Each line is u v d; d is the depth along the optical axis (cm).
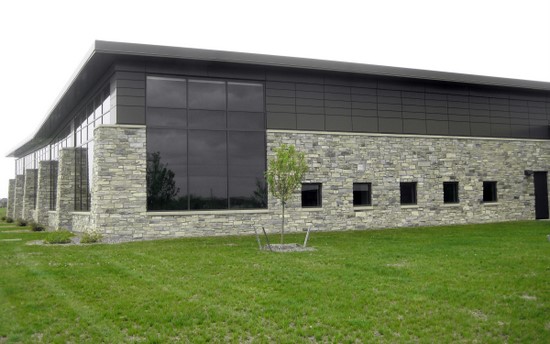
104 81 2197
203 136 2131
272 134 2236
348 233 2186
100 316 870
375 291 1019
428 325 812
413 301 940
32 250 1703
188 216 2081
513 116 2861
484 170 2739
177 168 2080
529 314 852
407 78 2495
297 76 2308
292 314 871
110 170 1980
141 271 1253
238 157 2181
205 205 2114
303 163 1745
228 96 2186
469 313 871
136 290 1048
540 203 2916
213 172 2136
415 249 1598
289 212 2248
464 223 2655
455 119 2675
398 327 803
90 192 2359
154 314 874
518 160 2855
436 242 1795
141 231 2008
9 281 1147
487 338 750
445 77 2561
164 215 2042
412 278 1132
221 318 853
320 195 2327
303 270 1242
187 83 2123
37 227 2847
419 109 2580
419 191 2545
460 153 2673
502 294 983
